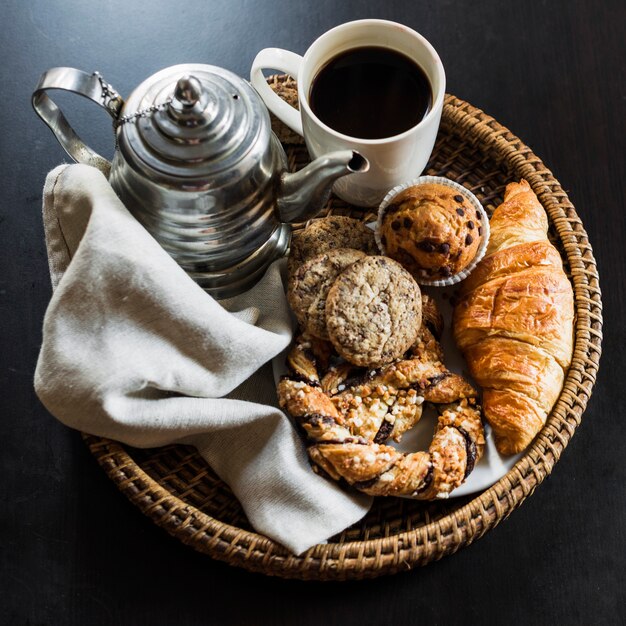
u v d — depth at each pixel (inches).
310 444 27.8
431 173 31.5
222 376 27.6
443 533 27.3
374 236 29.3
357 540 28.2
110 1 34.1
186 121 25.0
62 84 25.2
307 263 28.3
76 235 28.2
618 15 34.0
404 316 27.5
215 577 29.7
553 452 28.0
